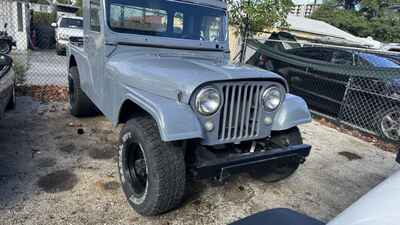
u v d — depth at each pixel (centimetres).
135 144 281
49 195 302
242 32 946
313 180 378
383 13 3400
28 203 286
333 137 555
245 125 273
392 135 559
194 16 371
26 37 1584
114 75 315
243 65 321
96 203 295
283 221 179
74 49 497
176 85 247
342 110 626
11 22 1553
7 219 262
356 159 461
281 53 742
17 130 453
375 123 581
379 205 136
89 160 379
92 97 402
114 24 331
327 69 631
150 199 258
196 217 286
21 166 351
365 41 1858
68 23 1477
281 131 318
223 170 252
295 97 313
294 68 714
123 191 302
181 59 328
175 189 257
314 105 683
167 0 352
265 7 947
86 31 403
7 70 427
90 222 268
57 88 706
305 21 2109
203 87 242
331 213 312
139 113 300
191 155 267
